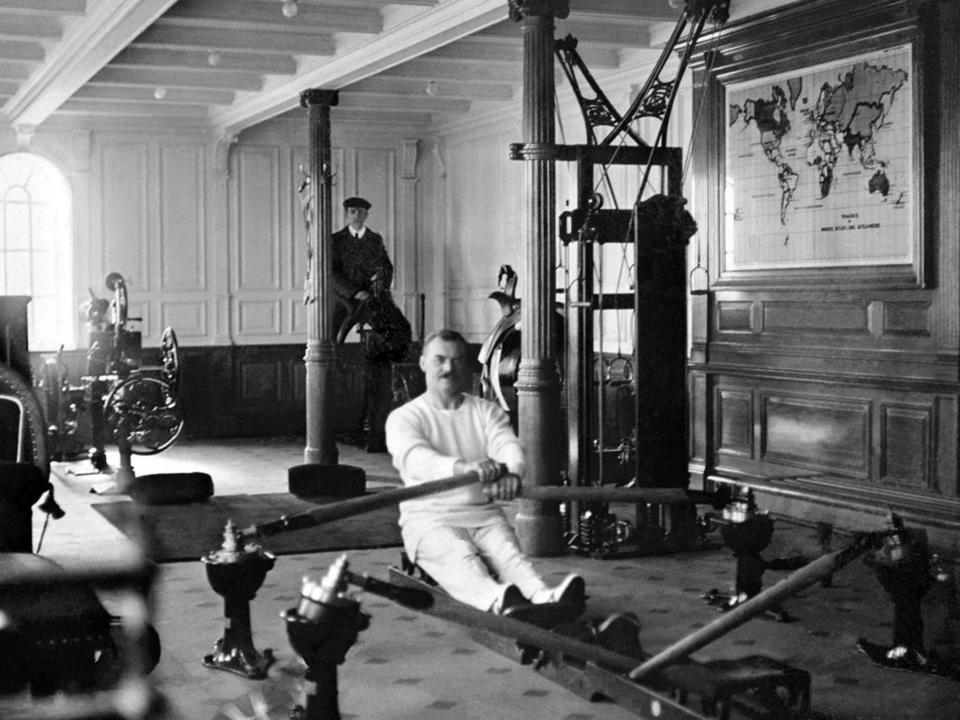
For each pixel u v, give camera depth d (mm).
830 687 5441
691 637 4598
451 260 16797
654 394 8383
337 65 11883
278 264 16844
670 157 8672
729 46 9922
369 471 12828
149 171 16234
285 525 5121
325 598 4352
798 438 9250
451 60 12703
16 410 7125
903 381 8203
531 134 8398
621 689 4625
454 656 5977
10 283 15711
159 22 10797
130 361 12805
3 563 4641
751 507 6727
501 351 11062
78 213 15875
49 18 11125
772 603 4668
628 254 12367
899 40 8320
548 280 8438
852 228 8789
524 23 8383
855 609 6832
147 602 3863
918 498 8148
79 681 3996
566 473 10016
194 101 14891
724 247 10023
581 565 8055
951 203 7996
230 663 5707
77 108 15391
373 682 5566
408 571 6293
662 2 10180
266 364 16719
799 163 9234
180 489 10547
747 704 4652
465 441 6016
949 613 6781
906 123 8312
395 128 16969
